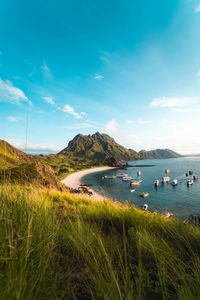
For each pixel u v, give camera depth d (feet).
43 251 4.61
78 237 6.18
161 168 482.69
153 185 218.18
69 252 5.80
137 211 12.95
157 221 11.39
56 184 75.87
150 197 146.41
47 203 10.91
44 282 3.63
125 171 457.68
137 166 615.57
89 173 439.22
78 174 416.87
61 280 3.89
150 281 4.68
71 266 4.67
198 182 224.53
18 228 5.36
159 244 7.27
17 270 3.66
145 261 5.99
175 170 398.42
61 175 355.56
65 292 3.55
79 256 5.31
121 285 3.97
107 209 13.08
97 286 3.77
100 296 3.55
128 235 9.04
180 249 7.31
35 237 5.23
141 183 239.30
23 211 6.66
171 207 108.47
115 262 5.33
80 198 24.68
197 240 8.24
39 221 6.48
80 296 3.79
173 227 10.26
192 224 11.44
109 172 456.04
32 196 10.70
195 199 134.82
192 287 4.22
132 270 4.99
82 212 12.49
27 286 3.34
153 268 5.53
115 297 3.51
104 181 293.02
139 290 3.72
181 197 143.74
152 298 4.12
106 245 6.46
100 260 4.99
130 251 6.61
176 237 8.76
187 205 115.44
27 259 3.94
